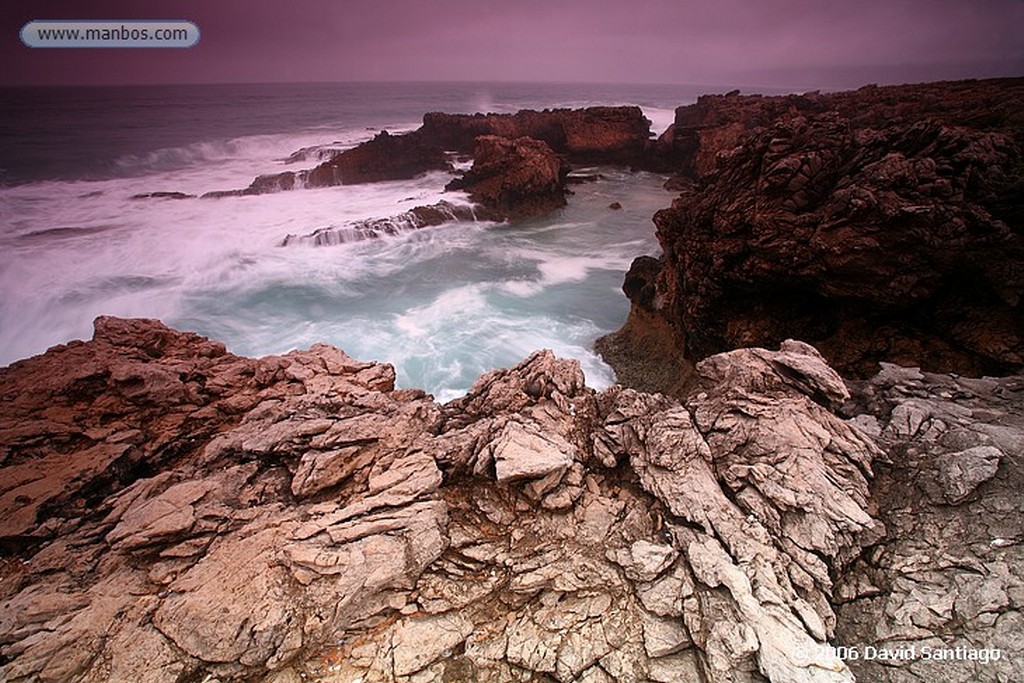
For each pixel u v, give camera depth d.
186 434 8.85
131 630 5.45
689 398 9.23
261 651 5.36
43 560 6.25
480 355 20.39
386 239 32.31
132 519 6.63
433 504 6.96
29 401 8.97
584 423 8.83
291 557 6.09
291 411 9.15
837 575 6.23
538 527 6.96
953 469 7.12
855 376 14.42
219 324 21.88
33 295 22.75
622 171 56.25
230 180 47.31
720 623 5.58
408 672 5.40
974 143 13.28
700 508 6.82
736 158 17.84
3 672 5.08
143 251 27.92
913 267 13.10
